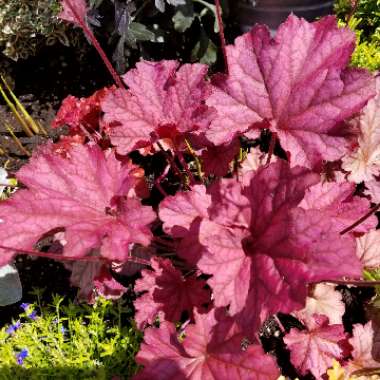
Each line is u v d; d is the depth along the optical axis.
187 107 0.28
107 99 0.28
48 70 0.48
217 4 0.25
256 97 0.25
